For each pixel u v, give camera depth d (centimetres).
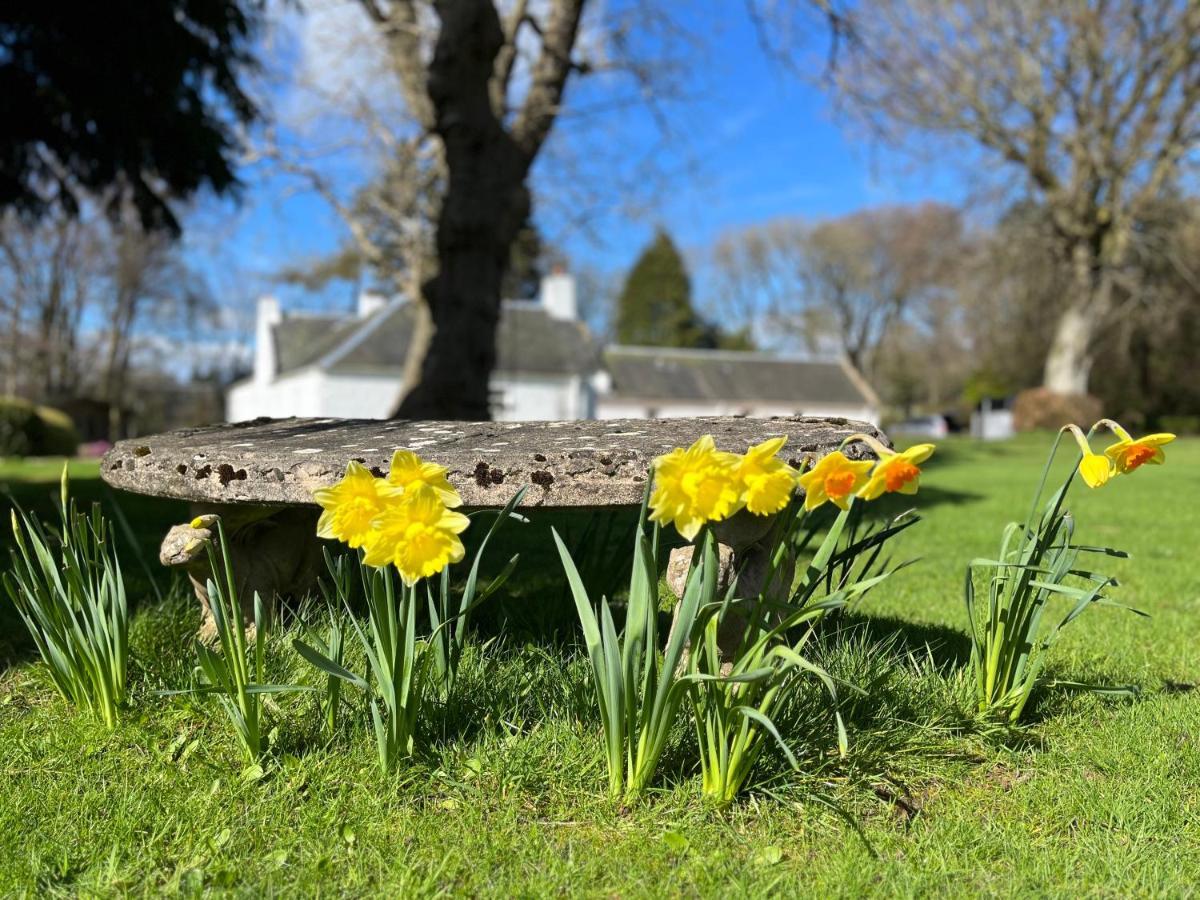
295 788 226
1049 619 415
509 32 1222
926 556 583
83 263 3753
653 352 4719
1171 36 2206
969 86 2256
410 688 229
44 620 268
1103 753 252
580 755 234
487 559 509
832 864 198
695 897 186
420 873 193
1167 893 185
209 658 227
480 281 1071
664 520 189
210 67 895
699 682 218
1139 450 219
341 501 199
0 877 190
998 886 190
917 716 262
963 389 5519
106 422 3531
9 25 765
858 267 5578
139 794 225
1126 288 2720
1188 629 401
